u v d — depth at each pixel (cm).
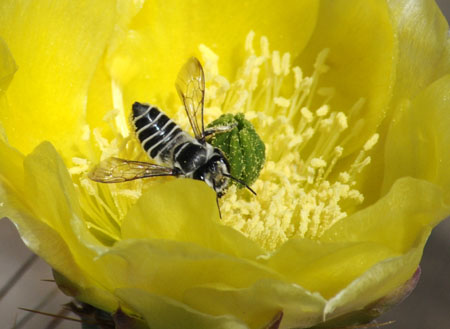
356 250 14
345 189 16
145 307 14
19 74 15
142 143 16
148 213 14
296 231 16
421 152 15
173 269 14
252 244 14
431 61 16
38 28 16
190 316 14
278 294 13
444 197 15
